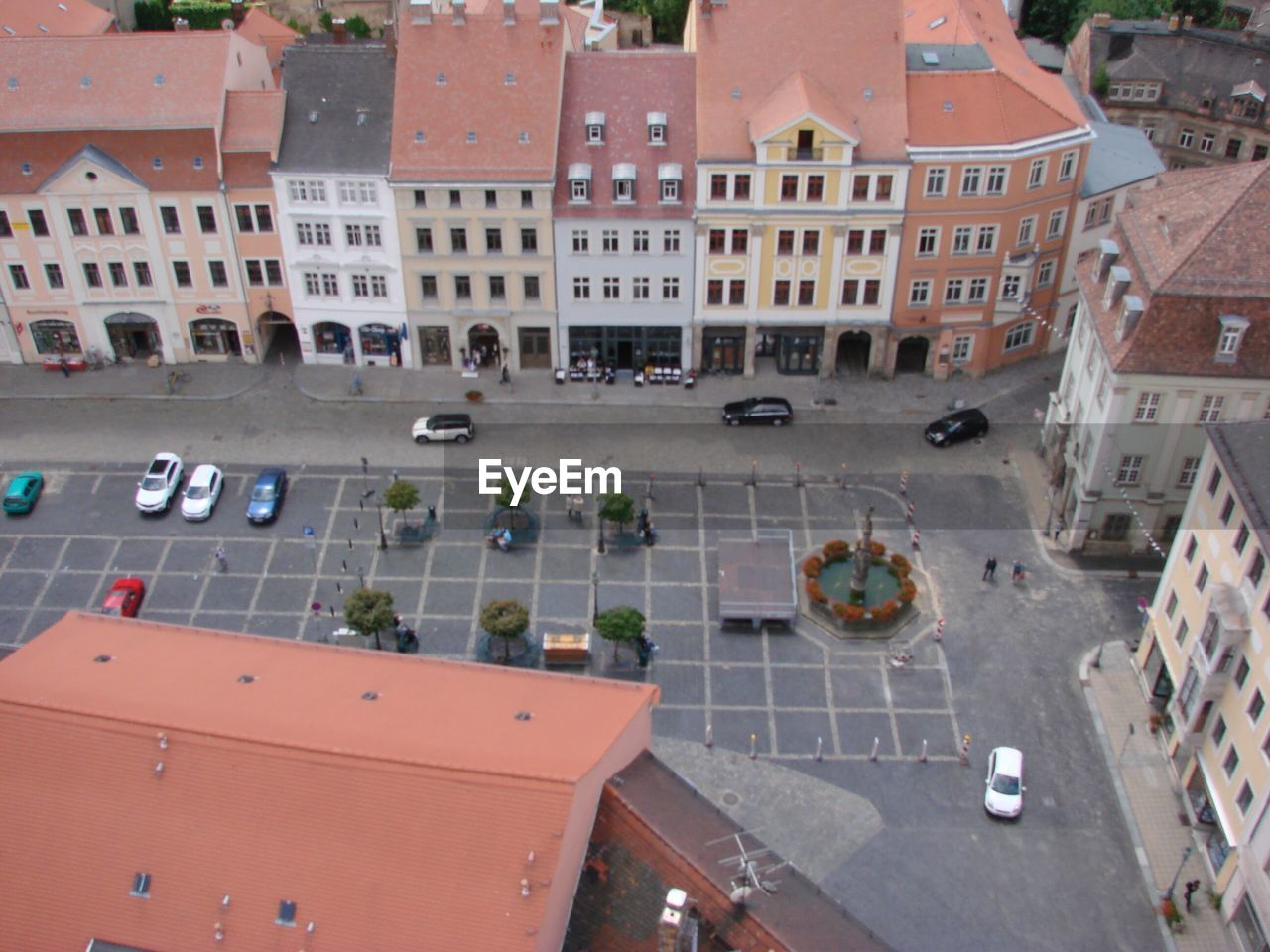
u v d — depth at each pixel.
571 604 73.44
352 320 91.06
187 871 44.34
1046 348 94.81
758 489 81.75
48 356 92.19
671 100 86.44
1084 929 56.69
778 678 68.94
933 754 64.81
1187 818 61.47
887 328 89.44
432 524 78.81
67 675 50.69
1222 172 72.44
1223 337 66.81
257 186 85.31
